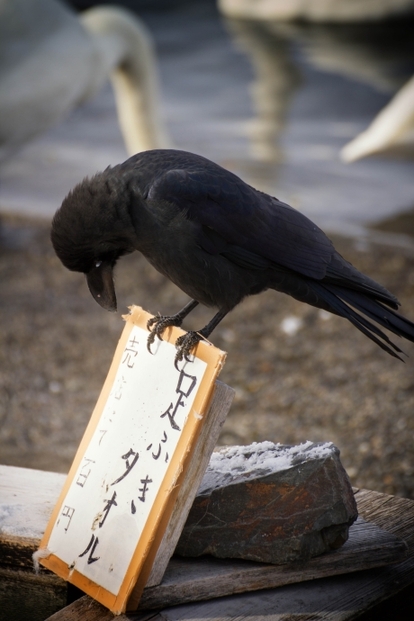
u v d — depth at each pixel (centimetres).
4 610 260
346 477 244
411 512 285
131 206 276
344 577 248
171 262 286
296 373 571
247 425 506
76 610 231
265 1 1775
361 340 615
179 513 228
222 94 1272
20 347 612
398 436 479
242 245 290
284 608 233
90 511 239
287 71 1399
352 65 1437
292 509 240
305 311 666
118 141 1091
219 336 630
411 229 788
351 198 870
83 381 567
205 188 280
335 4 1689
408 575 251
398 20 1644
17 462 465
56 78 755
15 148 773
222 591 236
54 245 285
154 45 1592
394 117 1009
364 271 707
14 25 735
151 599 229
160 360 240
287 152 1020
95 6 1983
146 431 235
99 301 297
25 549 254
